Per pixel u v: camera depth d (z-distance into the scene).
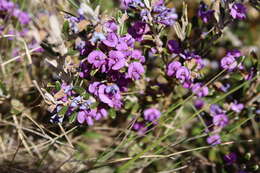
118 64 0.27
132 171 0.34
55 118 0.29
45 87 0.30
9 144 0.33
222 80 0.33
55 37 0.28
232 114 0.34
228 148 0.35
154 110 0.34
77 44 0.28
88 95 0.28
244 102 0.34
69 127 0.32
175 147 0.35
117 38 0.28
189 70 0.31
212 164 0.34
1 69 0.34
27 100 0.34
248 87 0.33
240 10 0.30
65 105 0.28
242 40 0.44
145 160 0.34
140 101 0.34
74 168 0.32
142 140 0.34
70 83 0.29
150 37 0.30
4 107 0.33
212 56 0.39
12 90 0.33
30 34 0.29
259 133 0.37
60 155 0.33
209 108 0.34
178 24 0.31
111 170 0.34
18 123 0.33
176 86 0.33
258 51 0.43
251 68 0.32
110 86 0.28
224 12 0.30
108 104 0.28
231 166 0.34
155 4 0.29
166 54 0.32
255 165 0.33
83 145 0.34
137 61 0.29
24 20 0.31
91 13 0.28
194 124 0.36
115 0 0.39
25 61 0.33
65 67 0.29
